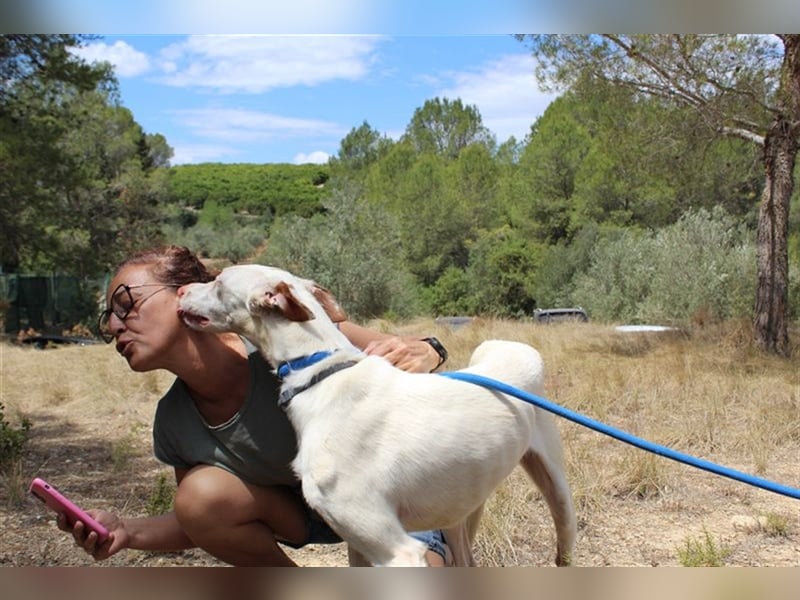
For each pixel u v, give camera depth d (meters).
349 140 71.75
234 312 3.19
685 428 7.82
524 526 5.20
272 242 28.44
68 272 23.19
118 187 35.25
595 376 10.36
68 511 3.17
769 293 14.45
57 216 20.41
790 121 14.04
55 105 16.56
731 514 5.57
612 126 15.59
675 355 12.87
